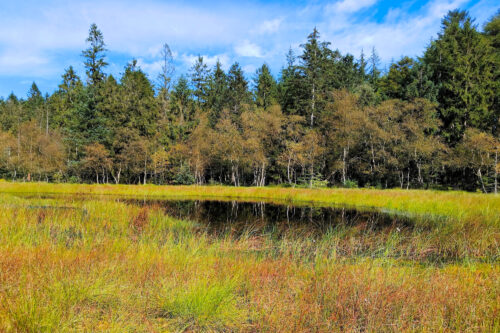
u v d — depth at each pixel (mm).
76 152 39844
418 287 4180
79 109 40156
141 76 51656
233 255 6512
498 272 5219
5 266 4117
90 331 2955
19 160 39500
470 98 30625
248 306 3740
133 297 3709
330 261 6121
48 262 4426
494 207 12375
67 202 13867
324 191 22219
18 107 56188
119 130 38094
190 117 43625
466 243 7605
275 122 34562
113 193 25078
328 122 34625
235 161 37031
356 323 3273
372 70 55156
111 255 5391
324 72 38969
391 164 31109
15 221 8141
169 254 5750
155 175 38625
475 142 26562
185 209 15734
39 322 2871
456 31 35375
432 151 29438
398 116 32094
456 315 3373
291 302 3791
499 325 3164
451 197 15914
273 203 19203
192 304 3494
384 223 11344
